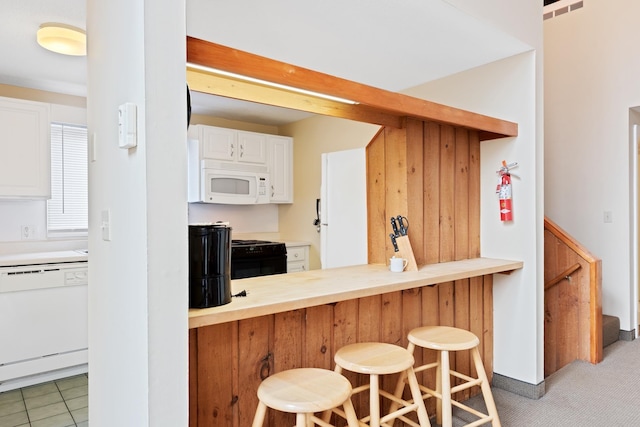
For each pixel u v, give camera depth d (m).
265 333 1.66
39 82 3.27
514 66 2.54
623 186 3.68
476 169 2.68
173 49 1.09
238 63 1.37
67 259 3.14
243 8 2.04
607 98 3.77
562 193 4.06
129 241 1.17
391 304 2.14
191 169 4.14
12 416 2.55
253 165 4.51
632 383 2.72
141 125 1.06
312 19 2.14
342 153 3.40
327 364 1.87
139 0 1.08
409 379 1.71
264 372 1.66
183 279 1.11
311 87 1.58
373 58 2.65
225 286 1.31
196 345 1.47
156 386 1.05
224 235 1.30
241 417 1.60
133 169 1.13
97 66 1.55
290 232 4.97
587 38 3.89
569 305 3.18
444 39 2.33
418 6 1.96
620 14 3.69
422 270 2.10
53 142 3.58
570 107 4.00
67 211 3.67
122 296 1.24
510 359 2.62
